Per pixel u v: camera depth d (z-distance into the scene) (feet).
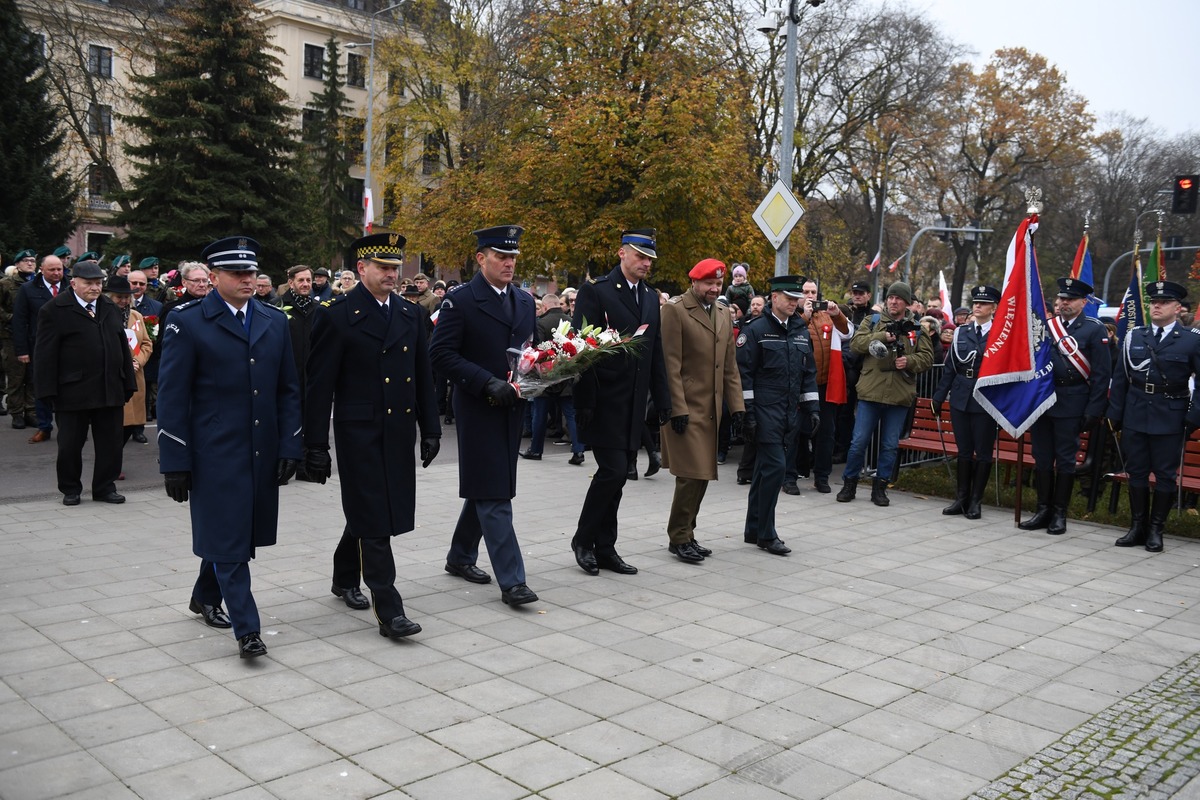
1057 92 132.26
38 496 29.89
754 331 25.59
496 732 14.12
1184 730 15.12
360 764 12.98
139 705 14.70
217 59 108.06
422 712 14.75
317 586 21.29
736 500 32.81
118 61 139.85
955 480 37.01
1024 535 28.73
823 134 111.04
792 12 45.75
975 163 135.74
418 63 130.93
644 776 12.92
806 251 94.94
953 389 31.71
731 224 80.18
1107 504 33.88
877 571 24.00
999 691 16.44
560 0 85.56
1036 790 13.00
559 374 19.62
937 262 162.30
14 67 92.07
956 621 20.15
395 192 129.80
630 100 76.84
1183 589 23.13
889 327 31.81
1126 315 35.70
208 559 16.52
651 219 75.66
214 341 16.58
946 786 12.99
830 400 34.17
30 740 13.46
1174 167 145.48
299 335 34.65
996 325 29.35
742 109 86.07
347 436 17.85
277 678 15.92
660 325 23.26
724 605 20.72
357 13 170.50
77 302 28.40
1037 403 28.96
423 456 18.92
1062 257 147.43
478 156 107.04
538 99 88.99
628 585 22.08
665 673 16.69
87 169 119.75
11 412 43.60
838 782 12.99
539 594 21.16
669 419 23.34
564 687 15.90
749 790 12.66
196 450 16.61
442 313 19.94
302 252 114.11
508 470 20.12
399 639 17.88
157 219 106.01
